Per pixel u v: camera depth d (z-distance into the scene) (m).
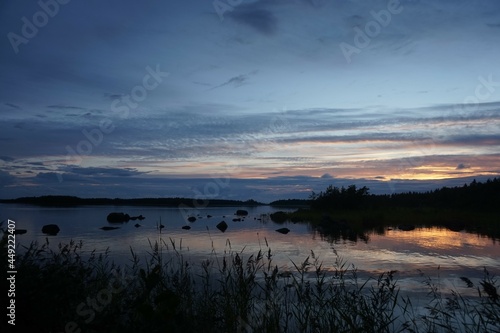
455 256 13.34
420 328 5.29
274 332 4.48
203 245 14.99
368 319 4.46
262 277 7.51
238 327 4.47
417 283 8.78
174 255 10.58
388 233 21.58
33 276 4.18
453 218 28.33
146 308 3.50
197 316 4.57
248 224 30.09
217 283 5.98
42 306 3.90
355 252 14.11
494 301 4.53
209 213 52.94
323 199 41.53
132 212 52.47
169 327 3.52
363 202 40.84
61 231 22.16
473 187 39.91
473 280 9.09
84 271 5.24
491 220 26.62
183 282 5.28
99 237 18.42
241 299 4.82
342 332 4.39
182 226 27.06
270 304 4.99
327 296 5.76
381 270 10.48
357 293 5.32
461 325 5.32
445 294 7.64
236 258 5.33
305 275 9.10
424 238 18.81
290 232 22.34
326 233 21.69
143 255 10.77
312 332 4.63
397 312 6.21
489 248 15.28
